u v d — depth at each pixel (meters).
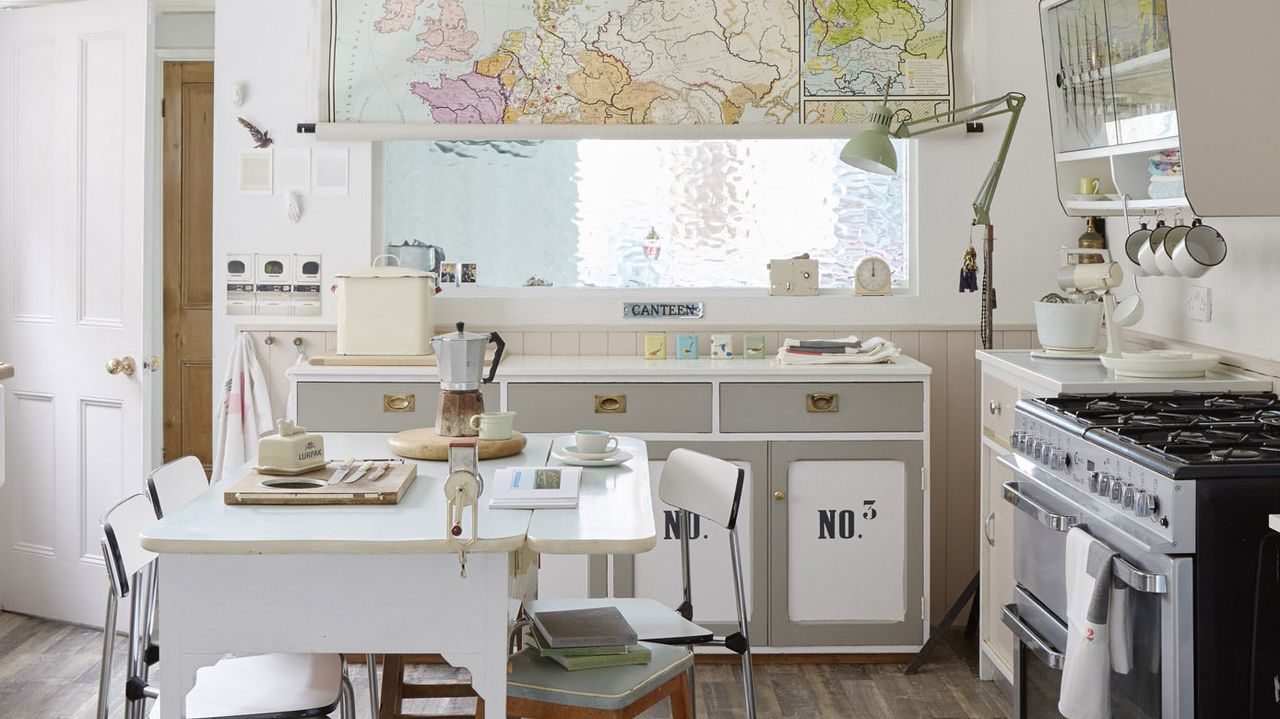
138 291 4.20
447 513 2.13
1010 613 3.04
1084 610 2.41
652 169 4.50
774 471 4.01
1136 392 3.04
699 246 4.52
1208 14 2.85
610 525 2.25
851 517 4.04
